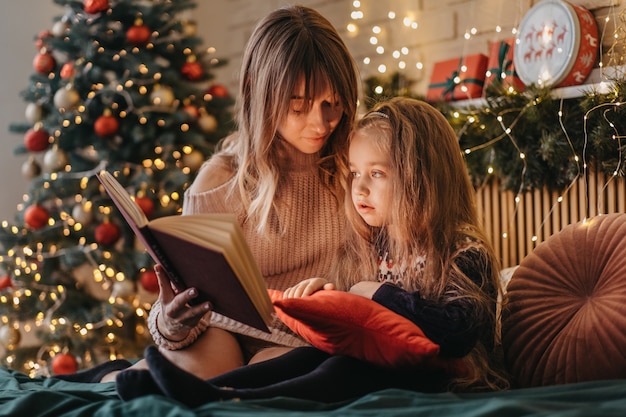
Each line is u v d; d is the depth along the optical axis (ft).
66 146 9.12
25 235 9.10
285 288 5.16
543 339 4.41
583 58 6.18
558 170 6.23
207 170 5.13
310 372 4.07
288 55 4.60
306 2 9.98
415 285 4.40
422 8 8.44
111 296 8.84
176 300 3.93
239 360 4.75
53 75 9.21
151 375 3.57
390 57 8.79
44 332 8.95
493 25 7.61
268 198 4.84
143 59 8.96
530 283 4.60
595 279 4.39
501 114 6.40
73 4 9.25
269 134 4.76
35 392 3.75
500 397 3.47
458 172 4.58
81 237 9.11
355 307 3.93
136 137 8.81
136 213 3.79
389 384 4.03
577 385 3.57
